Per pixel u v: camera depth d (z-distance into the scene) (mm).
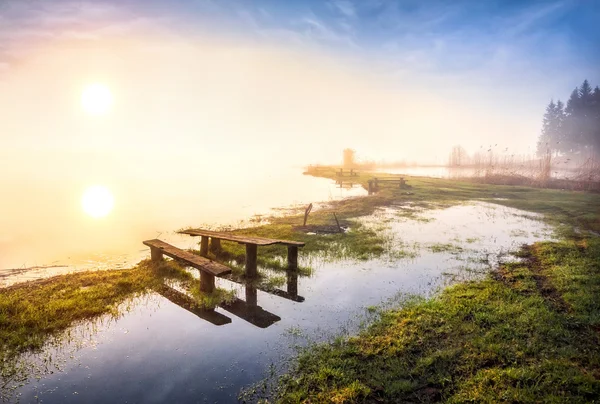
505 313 7137
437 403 4684
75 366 5680
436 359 5625
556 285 8727
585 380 4957
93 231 16656
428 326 6691
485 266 10750
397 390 4926
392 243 13586
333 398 4805
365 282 9469
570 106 87875
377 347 6035
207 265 8625
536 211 21141
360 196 29672
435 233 15352
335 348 6062
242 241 10102
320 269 10617
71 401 4879
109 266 11297
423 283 9336
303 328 6883
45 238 15305
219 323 7137
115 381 5309
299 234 15070
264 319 7305
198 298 8250
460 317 7027
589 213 19609
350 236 14711
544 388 4855
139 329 6883
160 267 10414
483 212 20875
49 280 9484
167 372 5520
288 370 5512
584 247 12398
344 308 7809
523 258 11562
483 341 6082
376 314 7457
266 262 11156
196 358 5887
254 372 5484
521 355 5648
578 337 6230
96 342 6402
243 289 9070
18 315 7188
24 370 5566
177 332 6758
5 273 10516
